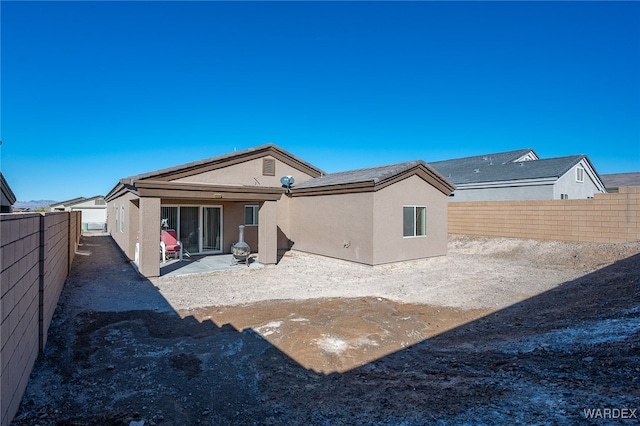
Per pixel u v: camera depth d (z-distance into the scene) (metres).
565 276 12.08
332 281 11.87
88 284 11.07
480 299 9.59
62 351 5.95
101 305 8.85
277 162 17.97
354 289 10.81
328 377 5.25
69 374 5.16
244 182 16.80
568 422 3.46
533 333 6.73
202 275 12.61
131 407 4.34
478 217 20.30
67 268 11.66
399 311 8.51
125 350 6.08
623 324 6.29
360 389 4.81
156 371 5.32
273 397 4.64
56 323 7.34
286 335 6.73
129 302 9.19
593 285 9.86
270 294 10.16
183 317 7.98
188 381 5.04
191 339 6.62
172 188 12.12
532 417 3.64
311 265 14.62
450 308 8.82
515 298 9.59
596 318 7.02
